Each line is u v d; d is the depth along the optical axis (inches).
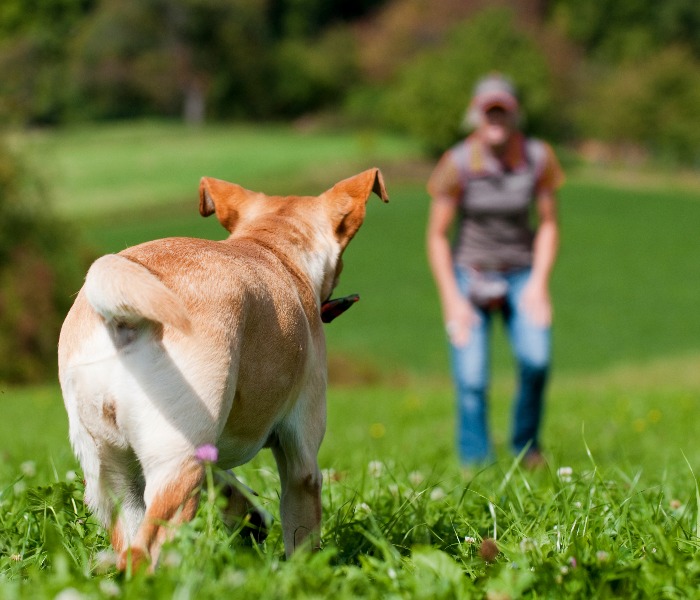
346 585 146.6
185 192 2847.0
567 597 150.2
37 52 4854.8
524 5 5012.3
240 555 156.9
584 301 1861.5
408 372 1435.8
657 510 211.2
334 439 506.6
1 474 291.7
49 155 1432.1
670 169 3978.8
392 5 5447.8
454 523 220.8
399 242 2314.2
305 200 217.3
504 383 1280.8
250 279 166.7
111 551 174.4
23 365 1315.2
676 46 4493.1
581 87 4532.5
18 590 139.6
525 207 374.3
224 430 163.5
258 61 5128.0
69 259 1407.5
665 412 621.9
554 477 245.8
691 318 1734.7
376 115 4778.5
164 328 150.7
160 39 5019.7
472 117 380.8
